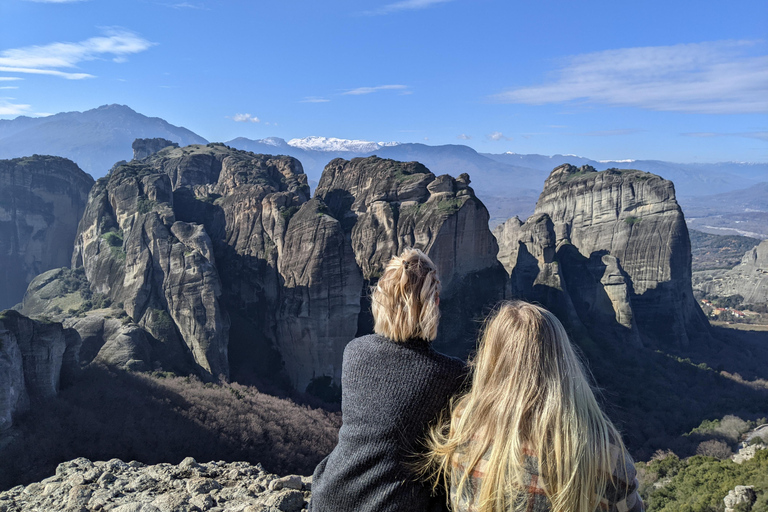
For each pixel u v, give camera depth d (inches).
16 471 1914.4
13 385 2154.3
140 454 2222.0
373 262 5108.3
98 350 3538.4
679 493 2133.4
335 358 4392.2
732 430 3757.4
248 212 5064.0
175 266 4020.7
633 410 4227.4
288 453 2605.8
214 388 3277.6
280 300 4564.5
